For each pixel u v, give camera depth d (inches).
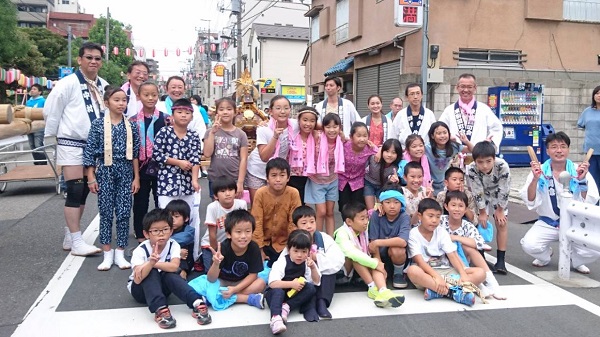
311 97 745.6
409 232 164.9
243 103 247.1
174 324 131.6
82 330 129.0
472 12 466.9
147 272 136.9
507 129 454.0
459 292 149.9
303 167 192.9
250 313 143.2
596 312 144.6
